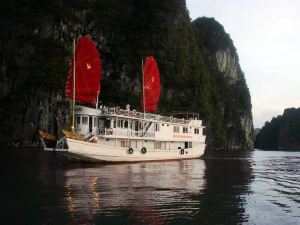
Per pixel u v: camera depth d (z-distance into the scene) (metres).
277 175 31.34
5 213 14.30
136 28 133.00
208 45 185.38
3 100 107.25
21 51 111.69
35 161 39.72
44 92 102.12
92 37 126.50
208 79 151.62
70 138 33.16
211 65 180.50
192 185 22.75
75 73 36.47
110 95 117.50
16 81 109.06
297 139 195.62
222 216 14.65
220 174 30.28
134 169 31.53
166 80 127.19
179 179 25.61
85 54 36.78
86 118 36.16
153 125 41.28
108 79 124.38
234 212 15.35
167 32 133.75
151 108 45.44
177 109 123.06
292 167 41.66
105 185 21.48
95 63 37.06
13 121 100.00
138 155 39.22
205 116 132.62
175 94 127.69
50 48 113.69
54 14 120.50
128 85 123.69
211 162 45.84
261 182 25.72
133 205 16.03
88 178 24.41
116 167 32.91
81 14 126.81
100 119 37.03
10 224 12.88
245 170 35.69
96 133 36.38
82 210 14.89
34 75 105.44
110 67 126.31
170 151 43.66
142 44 130.25
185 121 46.53
